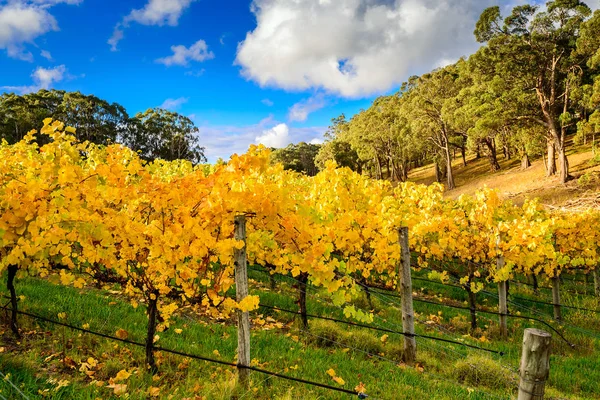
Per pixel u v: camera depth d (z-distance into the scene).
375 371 4.95
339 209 6.38
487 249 8.23
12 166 4.66
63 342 4.15
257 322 6.27
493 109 26.81
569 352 7.50
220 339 5.23
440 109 37.22
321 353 5.32
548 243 8.52
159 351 4.53
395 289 8.15
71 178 3.37
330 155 58.34
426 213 8.69
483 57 26.59
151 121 63.81
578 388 5.62
